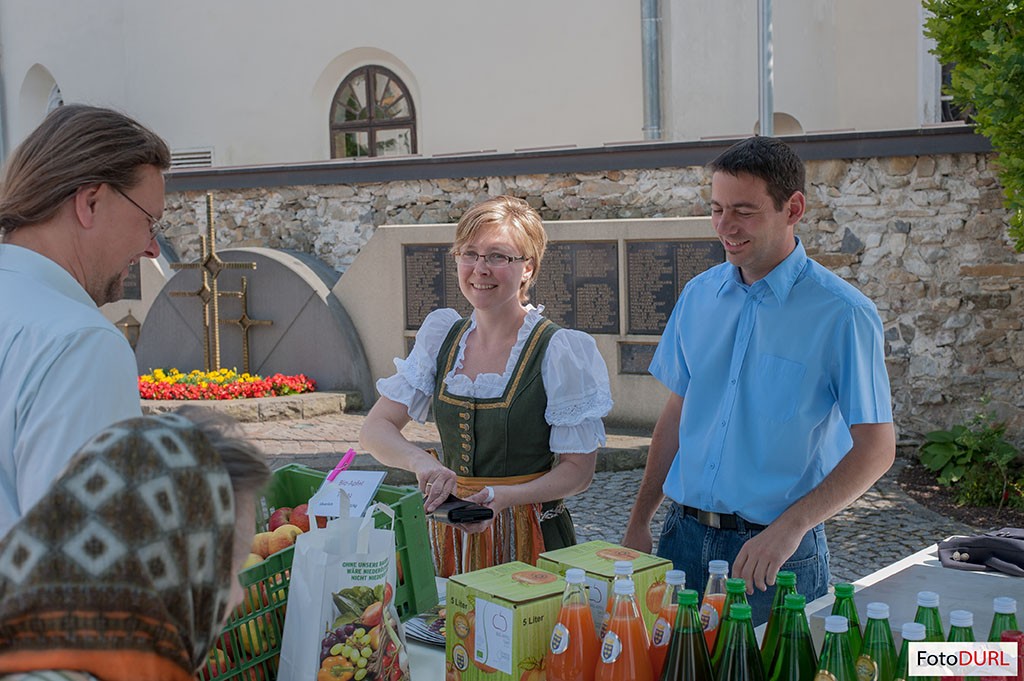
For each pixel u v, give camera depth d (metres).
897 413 7.54
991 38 5.64
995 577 2.41
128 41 12.90
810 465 2.64
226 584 0.97
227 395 9.12
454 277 9.10
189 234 10.69
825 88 11.44
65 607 0.86
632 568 1.86
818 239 7.70
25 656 0.85
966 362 7.30
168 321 10.34
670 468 2.94
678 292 8.02
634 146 8.41
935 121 11.04
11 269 1.66
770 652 1.88
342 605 1.81
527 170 8.91
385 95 12.12
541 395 2.84
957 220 7.27
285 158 12.29
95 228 1.71
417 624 2.28
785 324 2.61
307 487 2.45
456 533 2.87
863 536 5.89
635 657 1.76
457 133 11.52
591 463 2.88
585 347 2.90
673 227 7.99
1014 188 5.98
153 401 9.01
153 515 0.89
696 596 1.76
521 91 11.16
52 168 1.66
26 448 1.51
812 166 7.66
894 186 7.43
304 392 9.48
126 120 1.76
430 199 9.51
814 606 2.22
